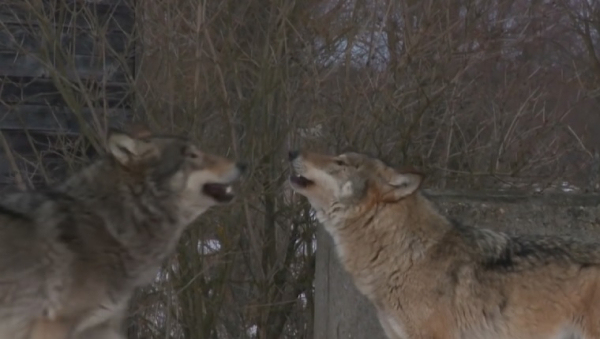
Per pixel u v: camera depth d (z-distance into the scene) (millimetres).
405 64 13867
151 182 7672
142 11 13609
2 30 14383
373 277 9156
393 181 8961
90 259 7406
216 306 13969
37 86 15297
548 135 17062
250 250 14070
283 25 13406
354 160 9180
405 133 14047
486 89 16812
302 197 14328
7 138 15211
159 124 13078
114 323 7859
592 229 10555
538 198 11000
